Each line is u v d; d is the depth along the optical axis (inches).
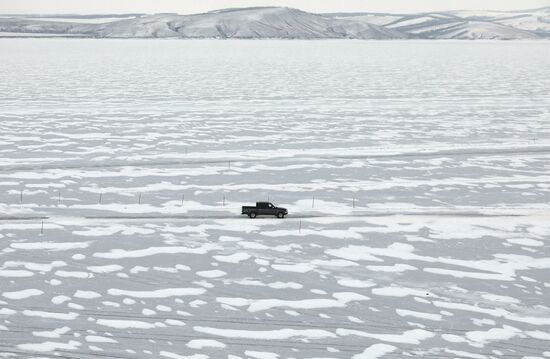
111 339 1190.9
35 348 1151.0
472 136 3368.6
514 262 1609.3
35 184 2265.0
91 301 1343.5
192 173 2486.5
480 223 1905.8
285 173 2508.6
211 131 3425.2
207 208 2030.0
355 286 1450.5
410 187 2322.8
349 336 1226.0
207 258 1594.5
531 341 1224.2
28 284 1413.6
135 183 2322.8
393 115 4111.7
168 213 1964.8
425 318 1305.4
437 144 3137.3
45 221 1852.9
